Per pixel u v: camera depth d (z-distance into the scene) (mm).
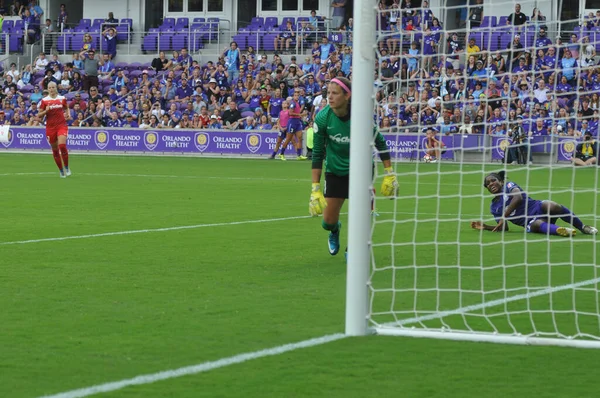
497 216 21953
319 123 16484
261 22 76688
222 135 61406
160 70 71562
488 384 9359
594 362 10219
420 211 27797
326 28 72875
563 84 32156
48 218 24359
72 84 71562
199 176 42062
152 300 13484
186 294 13953
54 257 17594
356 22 11281
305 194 32500
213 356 10328
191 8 80938
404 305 13234
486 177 21781
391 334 11391
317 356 10367
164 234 21203
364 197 11305
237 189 34656
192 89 67688
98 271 16016
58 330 11531
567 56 22453
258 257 17750
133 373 9625
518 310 12906
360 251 11312
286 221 23969
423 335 11289
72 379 9391
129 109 66125
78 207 27391
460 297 13359
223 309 12859
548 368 9961
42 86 70875
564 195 32688
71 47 78500
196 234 21250
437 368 9930
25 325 11805
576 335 11234
